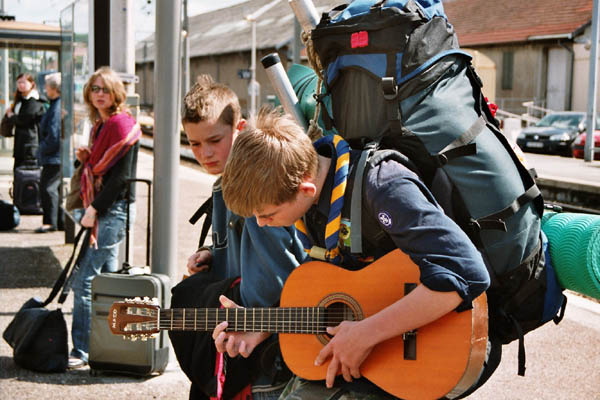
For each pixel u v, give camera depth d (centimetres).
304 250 261
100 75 463
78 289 468
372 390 227
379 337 212
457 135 225
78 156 492
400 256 227
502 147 232
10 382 437
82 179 473
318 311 240
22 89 1109
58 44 1379
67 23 814
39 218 1088
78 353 468
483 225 225
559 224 246
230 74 6088
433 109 227
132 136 462
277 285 262
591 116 2312
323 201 227
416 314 207
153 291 423
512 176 228
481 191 224
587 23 3947
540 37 4094
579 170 1981
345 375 223
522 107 4238
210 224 326
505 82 4300
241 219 282
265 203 218
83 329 469
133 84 622
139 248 870
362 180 216
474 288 204
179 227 1010
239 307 254
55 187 965
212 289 284
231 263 288
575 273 237
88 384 435
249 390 272
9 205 973
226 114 302
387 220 209
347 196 219
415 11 231
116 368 441
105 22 630
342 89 243
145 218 1090
